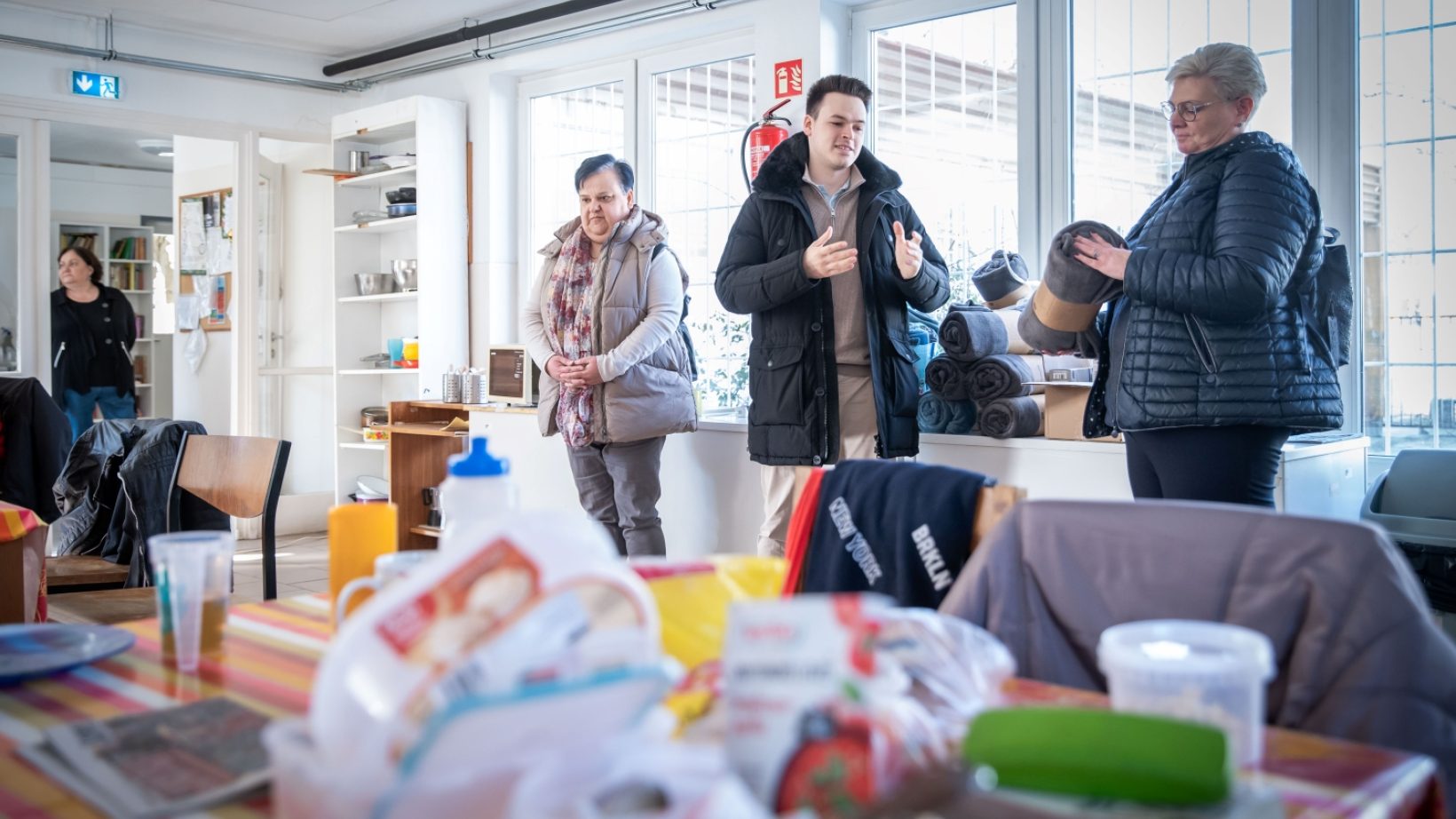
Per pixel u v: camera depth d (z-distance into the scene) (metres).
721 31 4.86
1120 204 3.73
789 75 4.41
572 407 3.55
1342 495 2.99
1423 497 2.62
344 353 6.08
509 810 0.60
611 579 0.70
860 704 0.65
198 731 0.89
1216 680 0.74
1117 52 3.71
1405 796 0.73
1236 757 0.74
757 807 0.57
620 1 4.94
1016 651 1.16
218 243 6.53
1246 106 2.24
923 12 4.18
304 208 6.68
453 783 0.59
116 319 7.16
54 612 2.43
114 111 5.71
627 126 5.27
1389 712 0.93
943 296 3.14
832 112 3.00
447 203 5.69
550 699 0.61
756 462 3.23
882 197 3.05
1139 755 0.63
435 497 5.12
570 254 3.64
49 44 5.42
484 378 5.09
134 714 0.94
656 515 3.64
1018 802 0.64
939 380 3.26
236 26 5.77
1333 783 0.74
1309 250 2.26
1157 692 0.75
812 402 3.07
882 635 0.87
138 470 3.00
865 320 3.09
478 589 0.67
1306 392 2.25
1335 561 1.01
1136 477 2.43
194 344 6.72
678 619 1.04
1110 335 2.44
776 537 3.25
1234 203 2.15
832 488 1.47
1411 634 0.95
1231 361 2.21
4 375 5.52
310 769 0.62
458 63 5.75
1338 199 3.29
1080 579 1.15
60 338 6.93
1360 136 3.27
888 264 3.07
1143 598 1.11
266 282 6.72
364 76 6.29
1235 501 2.27
